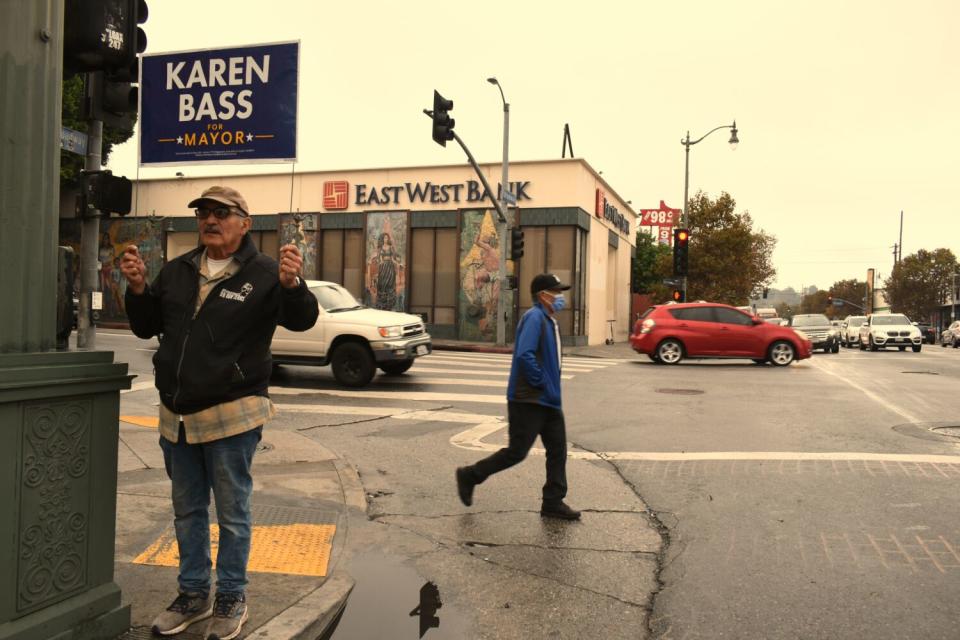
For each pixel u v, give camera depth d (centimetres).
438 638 334
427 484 615
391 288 2970
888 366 1889
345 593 371
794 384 1344
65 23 393
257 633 316
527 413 513
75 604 288
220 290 312
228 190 318
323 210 3077
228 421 309
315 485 583
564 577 409
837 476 632
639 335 1841
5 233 270
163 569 383
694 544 462
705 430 859
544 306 524
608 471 657
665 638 336
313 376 1330
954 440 796
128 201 666
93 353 294
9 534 262
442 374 1384
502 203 2470
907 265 7281
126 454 644
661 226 6412
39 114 284
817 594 383
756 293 5547
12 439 262
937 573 411
